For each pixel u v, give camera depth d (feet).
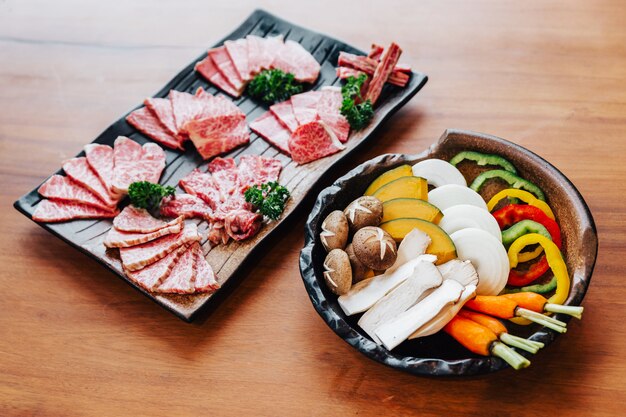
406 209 2.17
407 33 3.11
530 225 2.14
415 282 2.02
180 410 2.07
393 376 2.07
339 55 2.97
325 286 2.13
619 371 2.01
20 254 2.52
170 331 2.25
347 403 2.04
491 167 2.30
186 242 2.35
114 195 2.55
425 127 2.75
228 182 2.59
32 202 2.59
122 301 2.34
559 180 2.14
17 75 3.19
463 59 2.97
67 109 3.02
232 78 2.98
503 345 1.87
